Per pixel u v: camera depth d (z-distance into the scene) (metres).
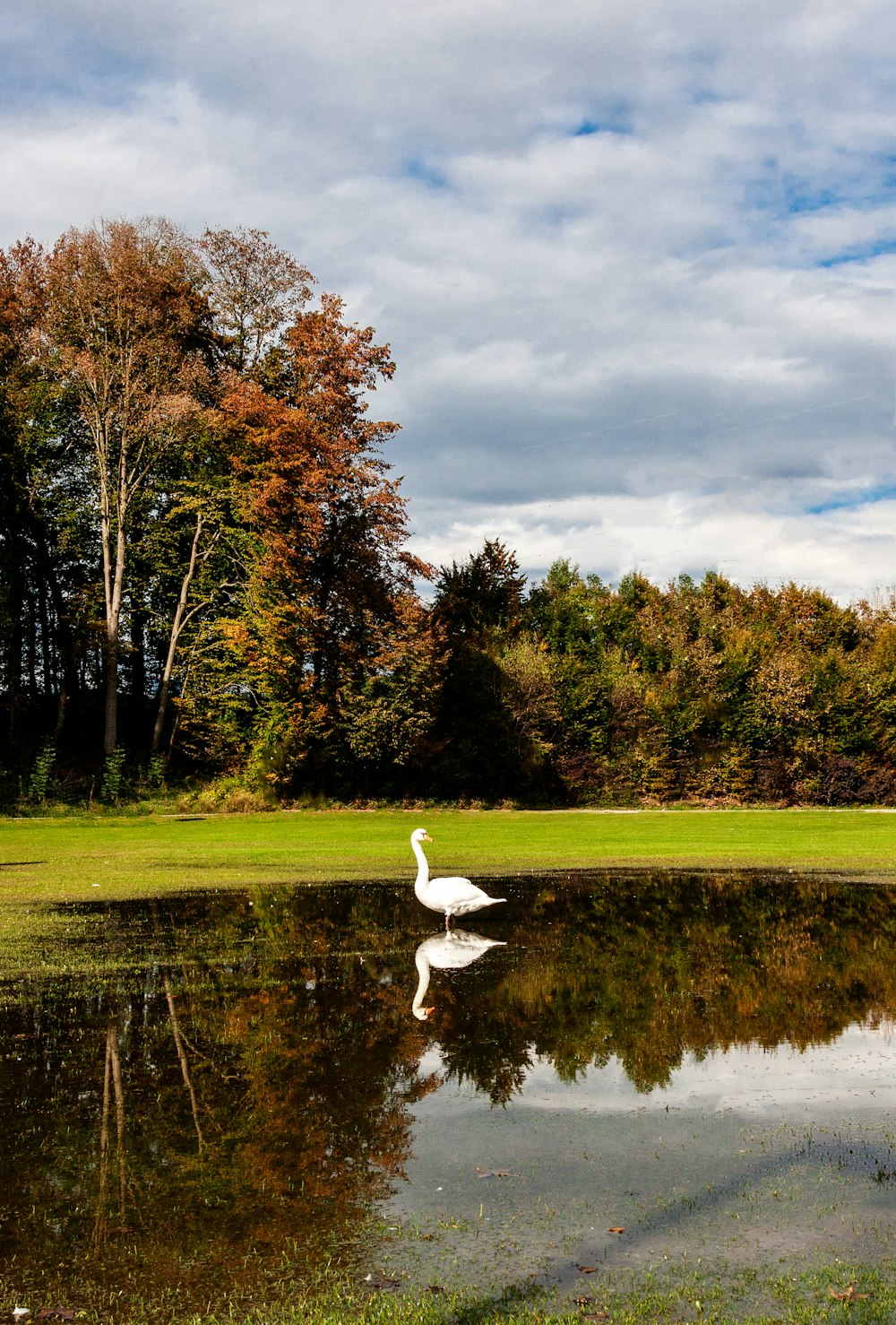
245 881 22.91
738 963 14.19
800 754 61.34
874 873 25.78
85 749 50.81
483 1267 5.66
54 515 47.31
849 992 12.40
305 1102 8.35
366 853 29.80
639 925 17.50
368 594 48.59
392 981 12.89
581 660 64.25
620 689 60.50
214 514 47.19
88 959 14.12
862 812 53.59
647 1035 10.41
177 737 51.62
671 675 63.81
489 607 66.69
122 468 46.12
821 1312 5.16
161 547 49.34
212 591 49.03
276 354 49.72
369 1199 6.54
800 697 61.09
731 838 36.78
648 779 59.62
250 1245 5.93
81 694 53.34
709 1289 5.41
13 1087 8.73
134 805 43.91
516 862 27.70
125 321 44.81
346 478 47.09
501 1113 8.12
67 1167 7.04
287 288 49.69
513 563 68.56
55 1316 5.18
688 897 21.12
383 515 48.47
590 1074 9.12
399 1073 9.12
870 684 62.62
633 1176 6.91
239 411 45.41
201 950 14.86
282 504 45.69
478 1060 9.52
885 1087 8.78
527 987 12.56
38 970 13.42
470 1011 11.34
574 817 48.03
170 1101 8.38
